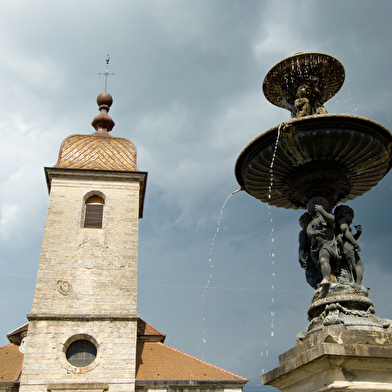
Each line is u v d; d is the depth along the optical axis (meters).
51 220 31.55
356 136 7.53
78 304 28.55
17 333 33.72
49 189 35.25
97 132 39.41
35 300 28.22
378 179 8.67
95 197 33.81
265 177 8.66
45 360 26.25
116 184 34.09
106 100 41.78
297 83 9.33
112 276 29.92
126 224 32.31
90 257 30.42
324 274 7.29
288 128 7.55
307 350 6.25
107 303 28.84
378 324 6.62
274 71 9.29
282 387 7.02
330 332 6.24
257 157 8.22
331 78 9.31
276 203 9.62
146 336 33.34
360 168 8.19
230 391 27.92
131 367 26.83
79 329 27.55
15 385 26.19
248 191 9.57
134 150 36.97
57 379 25.78
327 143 7.64
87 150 36.25
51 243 30.55
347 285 7.27
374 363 5.95
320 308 7.20
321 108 8.83
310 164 8.11
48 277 29.20
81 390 25.64
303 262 8.09
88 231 31.55
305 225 8.21
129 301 29.12
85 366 26.72
